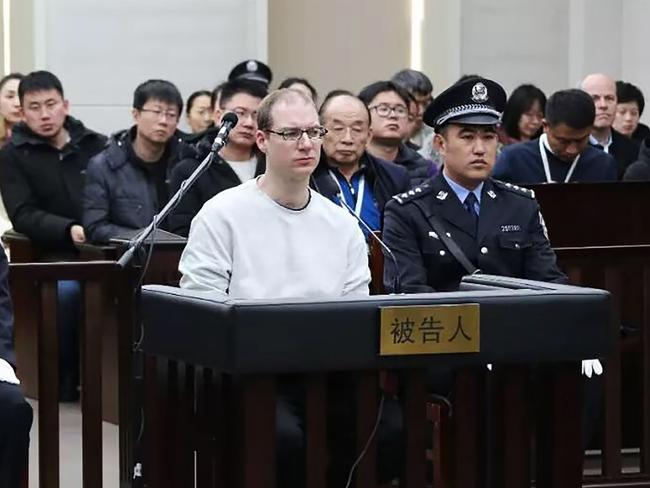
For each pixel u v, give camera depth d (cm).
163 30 1544
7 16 1520
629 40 1600
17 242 1118
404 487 516
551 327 520
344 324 496
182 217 921
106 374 940
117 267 772
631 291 838
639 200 909
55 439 761
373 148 1032
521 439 528
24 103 1126
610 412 816
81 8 1524
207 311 500
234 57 1566
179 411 548
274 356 489
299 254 634
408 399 513
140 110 1063
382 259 768
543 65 1619
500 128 1261
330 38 1683
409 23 1675
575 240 903
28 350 980
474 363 514
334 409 548
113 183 1065
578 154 1026
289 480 549
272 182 637
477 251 755
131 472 787
